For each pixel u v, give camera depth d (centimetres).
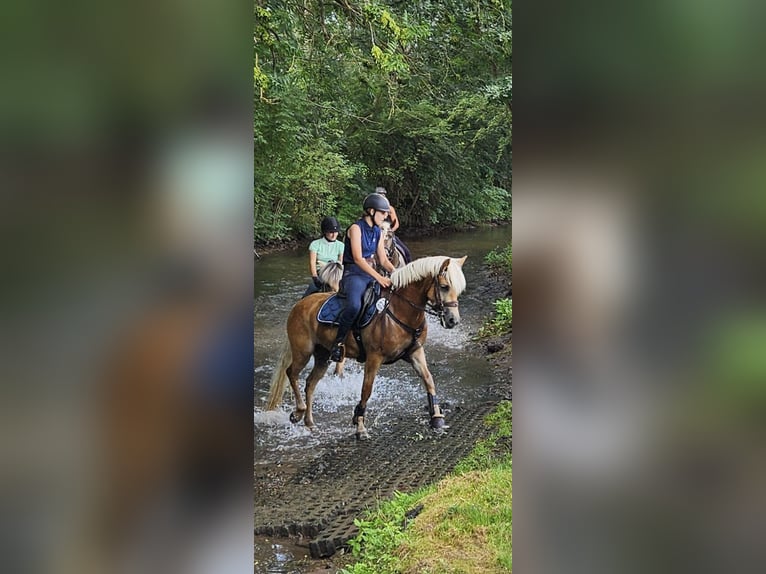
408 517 289
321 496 301
